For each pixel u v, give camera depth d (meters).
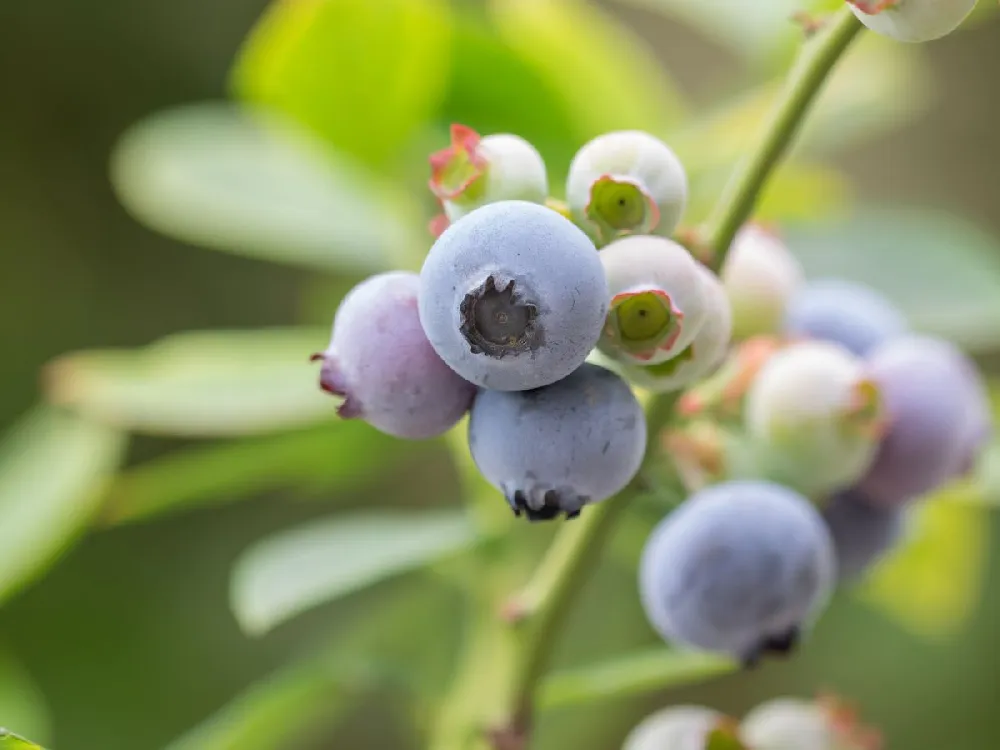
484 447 0.31
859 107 0.47
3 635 0.62
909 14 0.31
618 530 0.40
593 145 0.31
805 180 0.44
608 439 0.31
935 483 0.34
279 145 0.45
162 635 0.67
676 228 0.32
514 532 0.39
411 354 0.31
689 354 0.31
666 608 0.33
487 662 0.37
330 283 0.49
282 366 0.39
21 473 0.40
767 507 0.33
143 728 0.65
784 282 0.34
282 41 0.39
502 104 0.44
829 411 0.33
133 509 0.41
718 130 0.42
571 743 0.49
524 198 0.31
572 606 0.33
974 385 0.35
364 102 0.40
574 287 0.30
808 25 0.32
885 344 0.35
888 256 0.42
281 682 0.38
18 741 0.32
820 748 0.35
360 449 0.41
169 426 0.39
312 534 0.37
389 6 0.39
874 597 0.44
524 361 0.30
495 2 0.46
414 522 0.37
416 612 0.43
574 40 0.46
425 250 0.43
